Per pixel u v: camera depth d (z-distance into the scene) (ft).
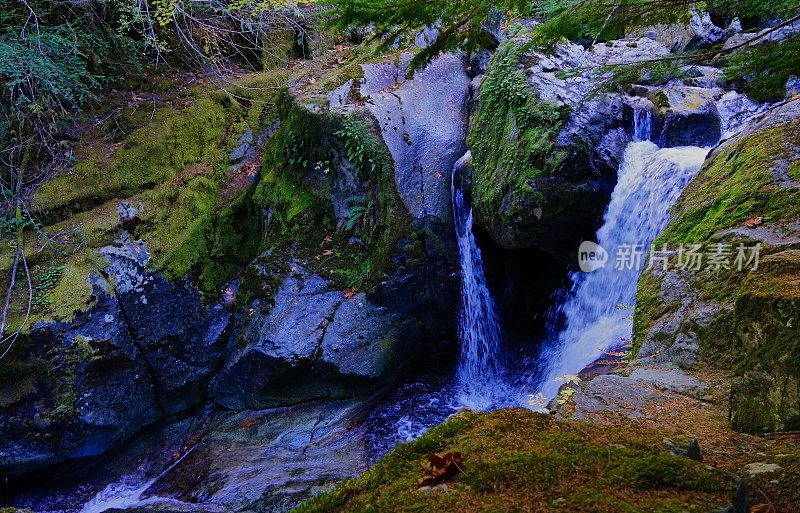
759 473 6.89
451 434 4.78
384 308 20.81
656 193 17.70
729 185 13.48
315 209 23.04
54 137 23.32
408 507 3.85
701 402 9.53
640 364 11.62
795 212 11.79
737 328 8.63
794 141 13.47
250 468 17.47
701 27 24.44
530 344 22.90
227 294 22.43
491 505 3.74
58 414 18.52
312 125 22.74
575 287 20.92
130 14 26.48
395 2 7.69
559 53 21.22
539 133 18.66
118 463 20.03
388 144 22.17
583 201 18.38
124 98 25.86
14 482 18.93
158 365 20.54
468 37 8.97
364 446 17.92
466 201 21.98
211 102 26.17
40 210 21.13
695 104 20.01
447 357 22.47
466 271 22.12
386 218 21.50
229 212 23.68
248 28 28.81
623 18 8.18
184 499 16.67
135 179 22.74
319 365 19.57
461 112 24.30
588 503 3.68
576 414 9.44
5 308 18.95
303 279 21.52
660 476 3.92
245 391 20.48
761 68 9.71
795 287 8.07
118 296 20.36
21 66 20.83
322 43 30.81
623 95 20.53
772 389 7.93
